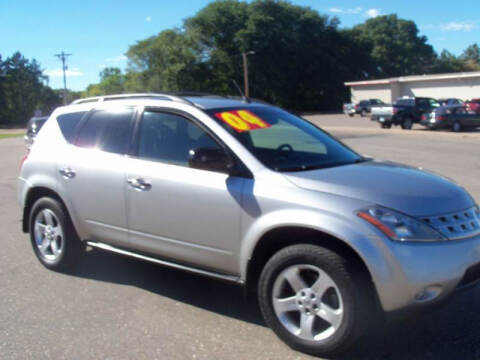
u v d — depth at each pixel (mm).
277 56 76688
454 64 106938
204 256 4180
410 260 3316
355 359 3598
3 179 12633
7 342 3881
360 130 28062
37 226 5547
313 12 80812
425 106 29484
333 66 81062
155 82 77625
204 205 4086
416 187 3777
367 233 3367
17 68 96000
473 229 3666
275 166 4008
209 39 75625
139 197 4504
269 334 3986
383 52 95750
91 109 5270
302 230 3658
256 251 3898
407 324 4129
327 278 3506
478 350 3701
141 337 3947
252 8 76438
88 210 4965
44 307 4531
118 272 5422
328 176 3836
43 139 5574
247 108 4785
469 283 3611
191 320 4254
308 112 76375
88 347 3793
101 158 4883
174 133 4508
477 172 12023
